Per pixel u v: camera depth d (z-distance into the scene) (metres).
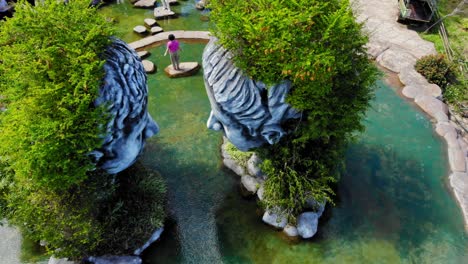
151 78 11.12
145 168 8.17
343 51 6.03
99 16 6.29
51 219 6.07
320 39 5.83
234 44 5.80
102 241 6.67
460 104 10.40
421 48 12.07
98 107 5.50
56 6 6.09
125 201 7.13
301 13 5.75
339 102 6.22
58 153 5.36
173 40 10.52
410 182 8.49
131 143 6.34
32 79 5.53
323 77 5.58
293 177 7.11
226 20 5.79
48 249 6.38
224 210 7.88
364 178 8.55
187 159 8.85
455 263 7.12
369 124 9.84
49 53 5.54
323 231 7.53
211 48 6.29
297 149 6.99
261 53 5.69
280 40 5.54
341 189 8.30
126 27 13.28
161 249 7.22
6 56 5.70
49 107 5.41
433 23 13.22
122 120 5.93
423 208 8.00
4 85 5.79
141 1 14.45
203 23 13.51
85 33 5.94
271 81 5.75
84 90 5.43
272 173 7.17
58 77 5.55
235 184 8.36
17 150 5.45
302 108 5.94
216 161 8.83
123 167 6.61
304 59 5.49
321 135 6.51
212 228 7.57
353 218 7.77
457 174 8.56
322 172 7.16
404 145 9.32
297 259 7.13
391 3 14.38
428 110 10.12
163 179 8.37
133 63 6.18
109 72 5.75
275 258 7.14
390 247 7.31
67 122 5.30
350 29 6.01
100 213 6.70
